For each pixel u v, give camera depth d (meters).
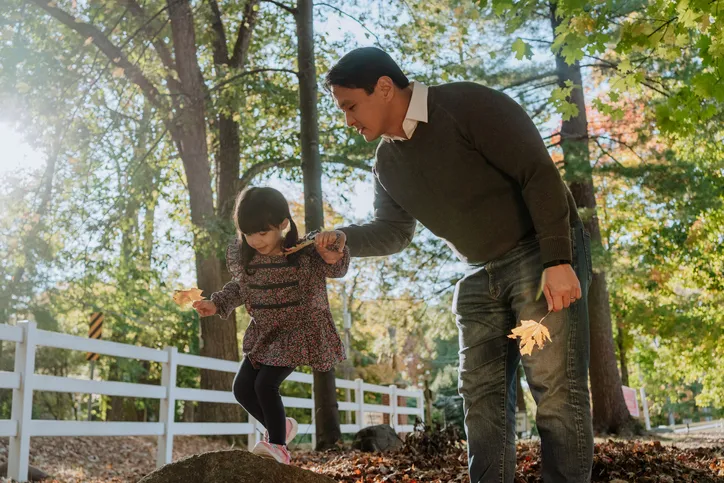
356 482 5.54
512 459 3.56
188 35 16.59
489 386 3.58
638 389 33.72
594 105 5.18
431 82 15.66
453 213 3.45
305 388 26.86
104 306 21.38
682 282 25.86
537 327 2.90
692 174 14.36
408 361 27.14
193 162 16.56
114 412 24.70
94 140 14.51
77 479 8.48
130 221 15.48
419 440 7.34
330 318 3.71
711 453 8.00
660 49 4.77
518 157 3.17
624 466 5.61
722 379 28.58
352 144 14.95
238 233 3.67
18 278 15.44
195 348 24.25
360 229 3.86
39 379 7.41
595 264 14.23
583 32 4.47
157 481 3.21
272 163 17.70
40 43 14.66
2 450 9.91
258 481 3.19
